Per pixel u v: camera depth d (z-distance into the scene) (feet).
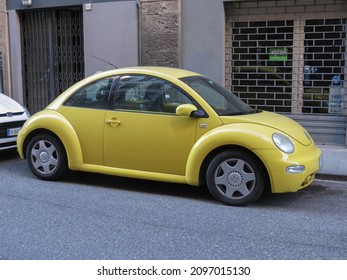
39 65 39.83
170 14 33.17
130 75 20.53
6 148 26.09
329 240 15.29
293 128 19.31
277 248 14.56
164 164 19.49
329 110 30.91
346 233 15.98
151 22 33.86
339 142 30.66
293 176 17.71
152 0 33.55
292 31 31.12
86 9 35.99
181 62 33.40
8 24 39.78
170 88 19.65
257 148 17.72
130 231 15.87
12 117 26.37
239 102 21.29
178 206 18.67
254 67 32.40
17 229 15.96
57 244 14.69
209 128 18.69
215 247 14.57
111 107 20.52
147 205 18.76
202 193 20.54
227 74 33.01
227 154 18.38
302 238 15.44
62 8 37.50
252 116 19.33
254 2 31.63
